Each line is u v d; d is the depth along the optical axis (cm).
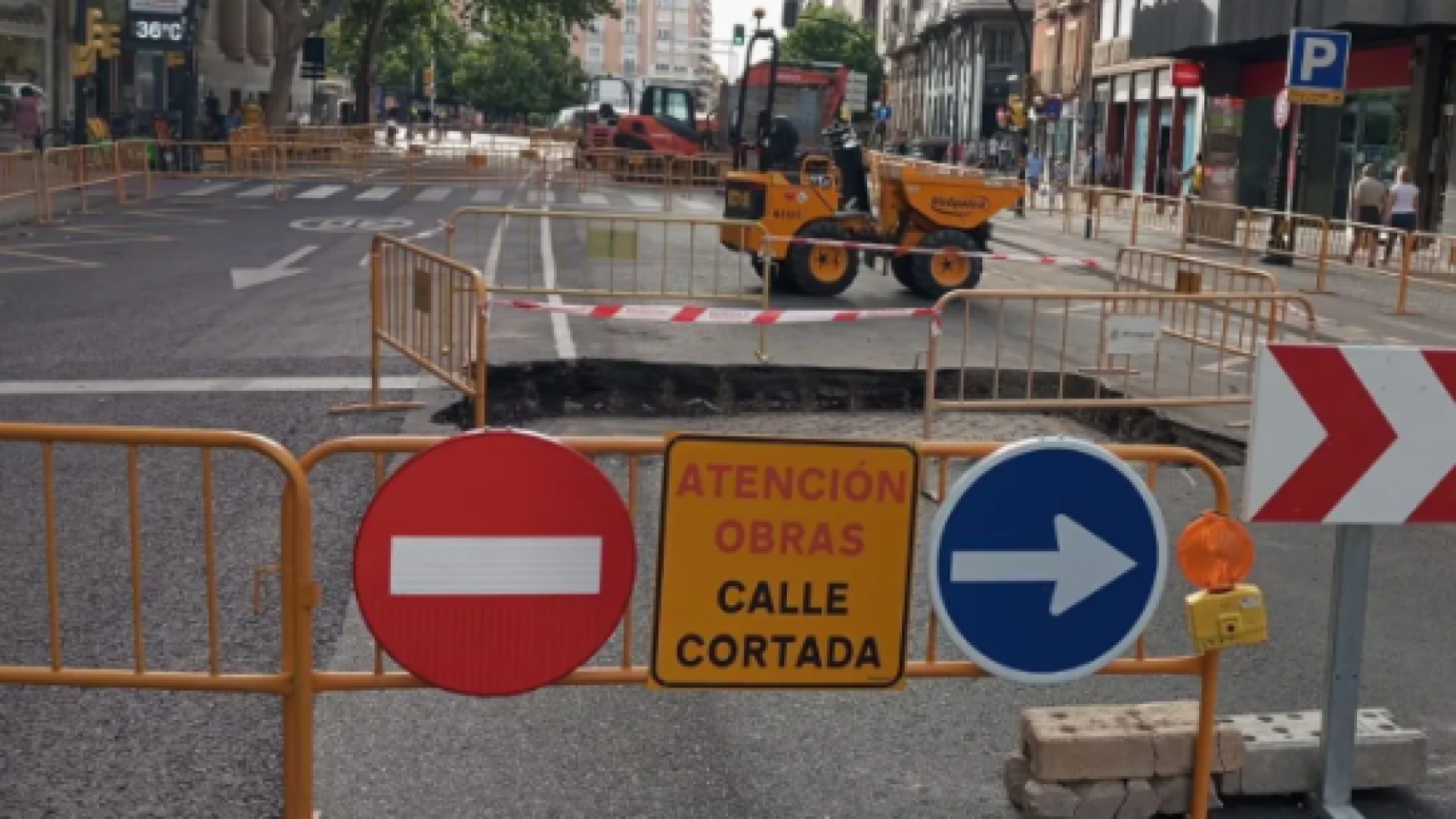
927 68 8331
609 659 555
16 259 1731
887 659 407
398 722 495
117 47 3325
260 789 439
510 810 433
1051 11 5906
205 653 542
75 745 467
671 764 468
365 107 5397
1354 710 442
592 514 385
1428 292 2034
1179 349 1335
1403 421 427
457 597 381
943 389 1125
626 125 3972
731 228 1628
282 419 932
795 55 8931
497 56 11438
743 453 391
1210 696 427
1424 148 2795
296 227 2212
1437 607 653
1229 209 2558
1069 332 1412
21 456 825
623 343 1210
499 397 1065
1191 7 3250
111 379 1038
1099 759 432
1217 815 443
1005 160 5878
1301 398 422
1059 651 412
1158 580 416
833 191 1599
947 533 400
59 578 621
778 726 502
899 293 1677
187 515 718
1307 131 3184
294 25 4378
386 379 1066
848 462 397
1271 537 762
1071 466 405
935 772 468
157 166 3344
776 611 398
